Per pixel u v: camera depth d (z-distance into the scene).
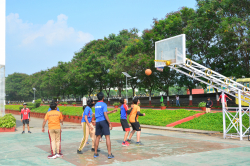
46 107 45.94
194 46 28.94
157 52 11.29
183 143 9.42
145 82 38.03
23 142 10.19
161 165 5.95
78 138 11.34
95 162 6.33
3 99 17.86
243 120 15.39
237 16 23.08
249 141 10.17
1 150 8.32
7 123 15.73
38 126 23.34
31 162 6.43
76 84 58.84
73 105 46.62
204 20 24.95
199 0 26.89
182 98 42.59
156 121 19.39
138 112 9.28
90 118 7.86
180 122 17.88
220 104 30.92
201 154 7.23
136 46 35.88
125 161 6.40
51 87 67.62
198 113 18.75
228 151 7.68
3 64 17.97
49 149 8.39
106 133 6.84
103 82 49.25
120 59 38.59
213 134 13.24
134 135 12.38
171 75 34.34
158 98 48.25
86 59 49.81
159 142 9.71
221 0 23.61
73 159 6.74
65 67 62.59
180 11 31.23
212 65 27.72
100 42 52.16
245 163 6.07
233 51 24.59
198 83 32.59
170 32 30.58
